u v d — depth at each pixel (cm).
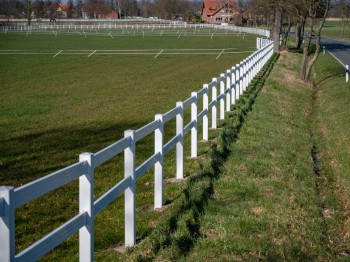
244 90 2217
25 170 1082
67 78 3008
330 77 3084
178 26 11000
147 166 758
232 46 5844
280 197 894
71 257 649
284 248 697
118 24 11812
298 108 2086
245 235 729
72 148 1288
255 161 1105
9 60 4197
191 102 1107
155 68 3581
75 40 6925
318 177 1144
